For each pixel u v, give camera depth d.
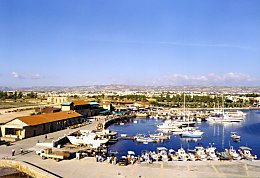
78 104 186.25
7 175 65.56
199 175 61.97
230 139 132.25
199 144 119.06
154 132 150.12
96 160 73.88
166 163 71.88
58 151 80.12
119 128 167.38
